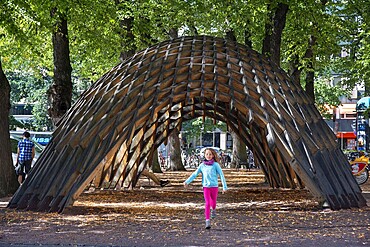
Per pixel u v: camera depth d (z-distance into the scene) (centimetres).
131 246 1138
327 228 1387
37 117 6450
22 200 1794
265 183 2933
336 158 1995
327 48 3284
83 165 1744
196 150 6225
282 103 1966
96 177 2342
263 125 1889
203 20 3234
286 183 2609
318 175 1789
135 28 3011
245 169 4788
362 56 3662
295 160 1766
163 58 2022
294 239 1220
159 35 3434
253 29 3002
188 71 1967
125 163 2408
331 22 3288
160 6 3106
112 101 1875
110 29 2906
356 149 4016
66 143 1856
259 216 1622
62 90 2683
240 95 1894
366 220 1534
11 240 1215
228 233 1305
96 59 3656
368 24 3394
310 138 1870
